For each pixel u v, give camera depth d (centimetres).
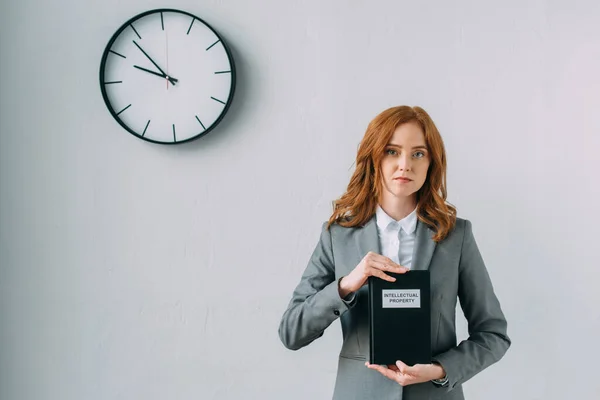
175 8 222
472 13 219
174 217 220
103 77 219
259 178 219
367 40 219
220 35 221
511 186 215
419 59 218
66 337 218
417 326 138
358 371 146
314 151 219
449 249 149
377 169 149
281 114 219
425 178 150
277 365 216
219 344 217
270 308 217
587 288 214
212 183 220
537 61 217
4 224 220
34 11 222
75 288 219
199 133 217
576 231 214
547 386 213
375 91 218
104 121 221
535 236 215
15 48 221
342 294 142
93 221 220
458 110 217
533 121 216
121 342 218
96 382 218
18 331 218
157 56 219
